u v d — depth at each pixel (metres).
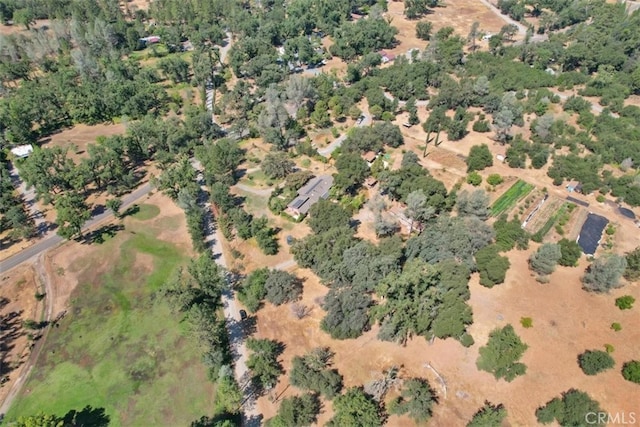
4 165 158.38
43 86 192.88
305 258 115.94
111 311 110.75
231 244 128.50
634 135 164.12
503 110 162.75
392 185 136.38
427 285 104.81
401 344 100.81
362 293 106.56
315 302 110.81
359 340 102.06
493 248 115.75
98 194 148.12
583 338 101.19
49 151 143.00
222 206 135.62
